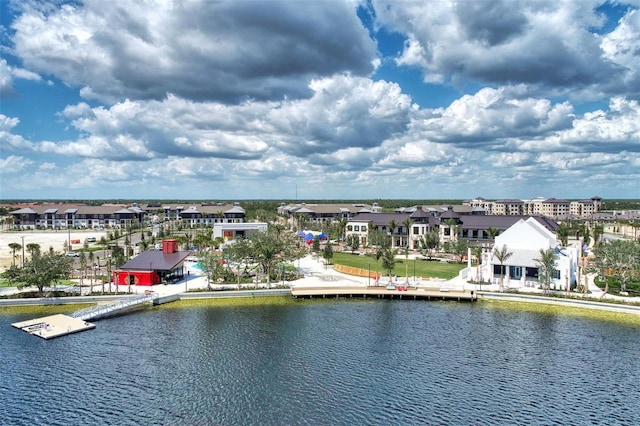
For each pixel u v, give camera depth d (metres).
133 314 72.69
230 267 101.38
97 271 103.94
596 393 45.38
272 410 41.91
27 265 80.25
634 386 46.91
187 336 61.91
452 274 103.69
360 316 72.12
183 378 48.44
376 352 56.12
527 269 95.62
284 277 98.19
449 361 53.34
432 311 75.12
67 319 67.06
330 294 84.50
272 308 76.94
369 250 144.50
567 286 83.69
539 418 40.69
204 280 95.81
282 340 60.47
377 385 47.03
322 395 44.84
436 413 41.50
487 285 90.12
